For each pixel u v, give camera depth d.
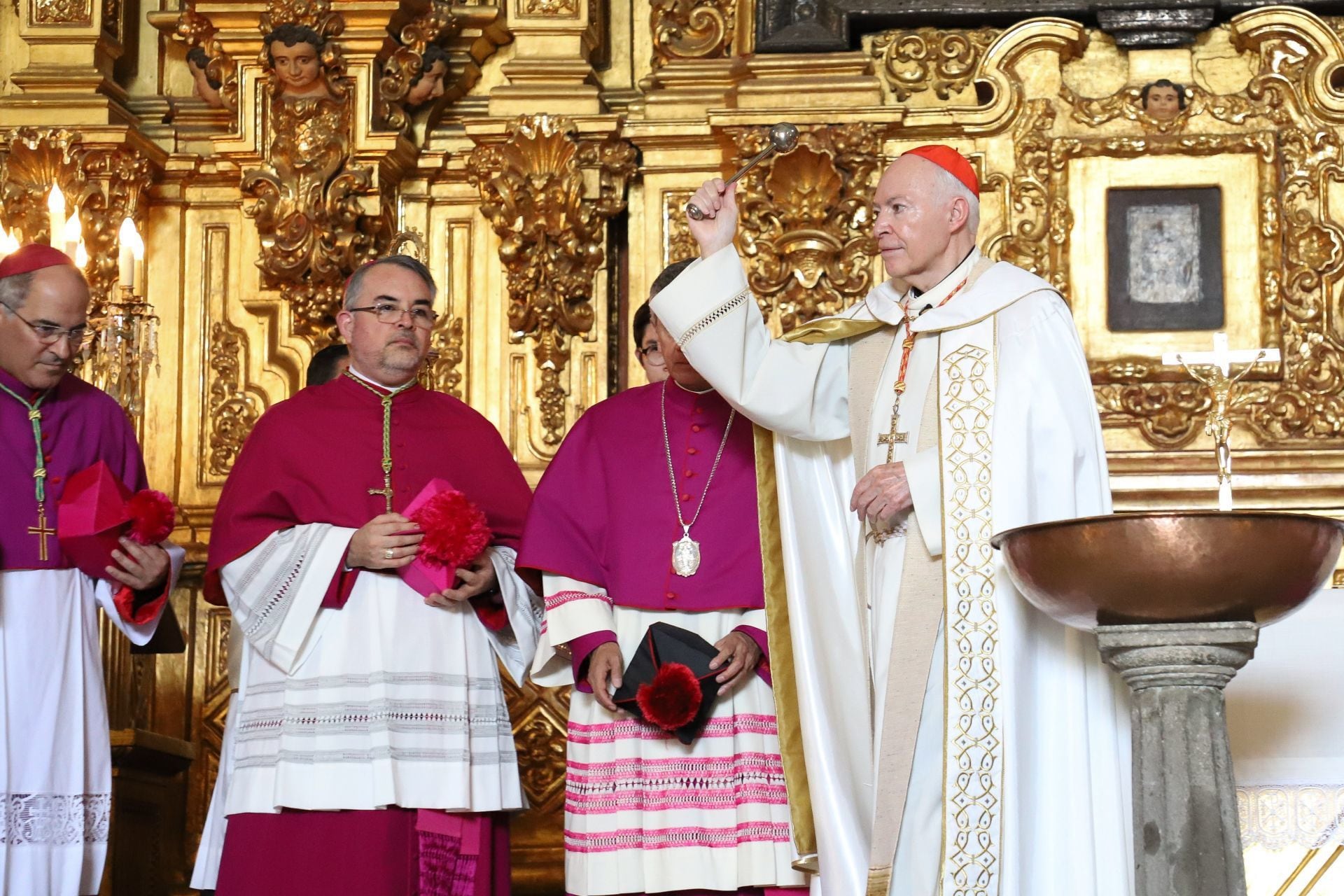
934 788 5.91
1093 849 5.82
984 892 5.72
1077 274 9.82
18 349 6.37
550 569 6.58
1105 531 5.12
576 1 10.13
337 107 9.85
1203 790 5.30
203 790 9.52
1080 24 9.95
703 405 6.82
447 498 6.52
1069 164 9.90
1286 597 5.25
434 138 10.29
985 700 5.82
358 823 6.37
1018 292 6.19
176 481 9.91
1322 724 6.56
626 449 6.82
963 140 9.95
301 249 9.74
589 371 9.93
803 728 6.24
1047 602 5.41
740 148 9.72
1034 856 5.81
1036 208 9.84
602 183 9.88
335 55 9.81
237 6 9.91
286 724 6.43
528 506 7.07
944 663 5.86
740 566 6.57
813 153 9.64
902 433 6.20
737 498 6.67
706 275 6.27
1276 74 9.84
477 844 6.58
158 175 10.19
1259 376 9.61
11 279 6.38
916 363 6.26
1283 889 7.34
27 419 6.50
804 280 9.69
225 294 10.11
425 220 10.15
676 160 10.00
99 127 9.91
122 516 6.40
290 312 10.03
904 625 5.99
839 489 6.54
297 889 6.32
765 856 6.29
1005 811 5.75
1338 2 9.83
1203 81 9.99
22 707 6.26
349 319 7.06
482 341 10.01
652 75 10.18
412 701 6.48
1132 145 9.80
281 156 9.80
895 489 5.97
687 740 6.30
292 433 6.90
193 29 10.16
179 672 9.67
